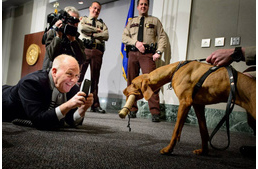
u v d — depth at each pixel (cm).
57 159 76
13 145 90
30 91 129
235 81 86
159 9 329
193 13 307
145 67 280
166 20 321
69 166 70
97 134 136
